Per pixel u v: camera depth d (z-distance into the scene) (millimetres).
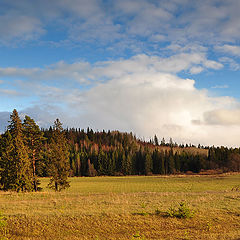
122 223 17500
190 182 72812
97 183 77500
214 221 18438
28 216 18391
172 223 17750
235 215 19969
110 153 150750
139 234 15648
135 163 142125
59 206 22609
